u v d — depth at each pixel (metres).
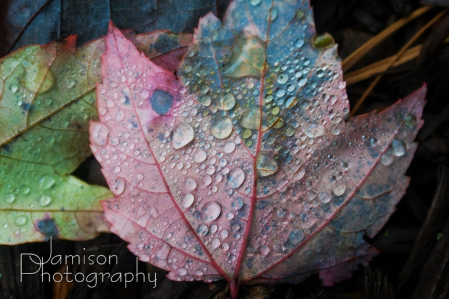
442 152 0.16
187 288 0.16
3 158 0.15
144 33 0.15
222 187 0.14
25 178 0.15
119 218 0.14
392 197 0.14
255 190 0.14
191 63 0.14
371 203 0.14
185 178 0.14
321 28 0.18
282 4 0.14
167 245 0.14
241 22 0.14
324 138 0.14
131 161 0.14
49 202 0.15
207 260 0.14
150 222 0.14
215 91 0.14
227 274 0.14
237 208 0.14
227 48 0.14
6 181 0.15
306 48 0.14
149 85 0.14
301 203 0.14
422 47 0.17
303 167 0.14
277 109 0.14
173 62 0.15
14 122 0.15
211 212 0.14
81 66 0.15
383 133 0.14
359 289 0.16
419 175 0.16
